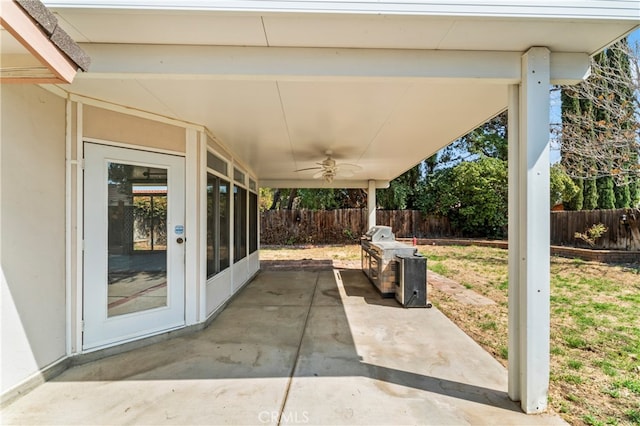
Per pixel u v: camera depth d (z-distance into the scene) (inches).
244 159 227.8
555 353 114.5
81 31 73.2
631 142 235.0
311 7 65.9
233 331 141.3
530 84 81.0
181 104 118.5
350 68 81.5
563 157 326.3
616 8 67.6
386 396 88.8
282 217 534.3
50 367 99.3
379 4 66.2
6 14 50.0
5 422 77.8
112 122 117.7
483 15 67.0
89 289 112.0
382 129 151.3
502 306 176.7
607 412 81.1
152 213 129.1
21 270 91.1
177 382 96.6
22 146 91.8
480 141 578.2
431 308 173.9
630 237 295.7
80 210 110.0
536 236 81.5
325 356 115.0
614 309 161.9
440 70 82.2
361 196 585.3
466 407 83.5
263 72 80.7
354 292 214.2
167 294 133.0
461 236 533.0
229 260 192.7
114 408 83.5
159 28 72.2
